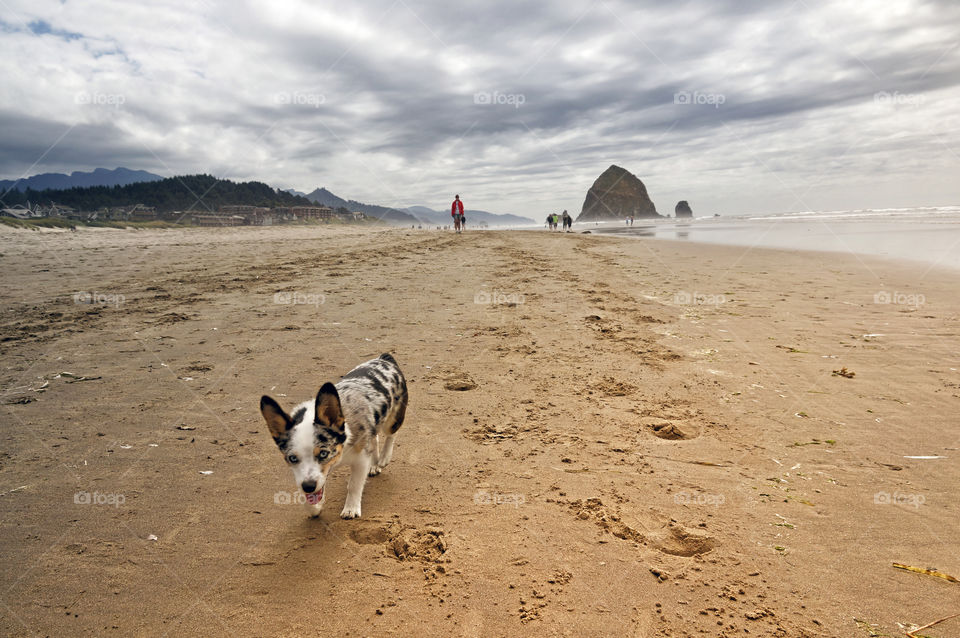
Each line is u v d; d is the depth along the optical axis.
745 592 3.04
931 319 9.19
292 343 7.69
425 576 3.18
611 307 10.44
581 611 2.89
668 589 3.07
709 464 4.51
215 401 5.64
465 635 2.72
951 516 3.72
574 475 4.34
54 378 6.25
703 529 3.62
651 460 4.59
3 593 2.97
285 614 2.86
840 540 3.48
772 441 4.90
